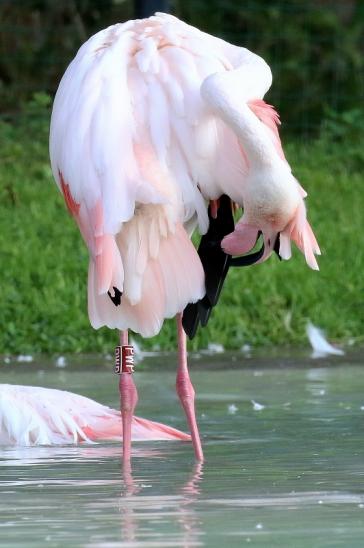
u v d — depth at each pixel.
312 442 9.82
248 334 16.23
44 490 8.08
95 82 9.41
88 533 6.80
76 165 9.24
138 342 15.80
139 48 9.66
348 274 18.27
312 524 6.96
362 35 29.73
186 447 9.89
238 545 6.48
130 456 9.47
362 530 6.81
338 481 8.27
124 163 9.09
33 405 10.53
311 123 28.62
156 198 8.91
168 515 7.23
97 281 9.09
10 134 25.80
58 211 20.95
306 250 9.48
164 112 9.30
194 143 9.31
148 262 9.21
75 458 9.49
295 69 28.95
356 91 28.94
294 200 9.23
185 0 29.88
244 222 9.38
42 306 16.52
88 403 10.84
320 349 15.50
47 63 29.48
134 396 9.63
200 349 15.86
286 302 17.19
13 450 9.94
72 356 15.34
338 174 25.00
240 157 9.41
